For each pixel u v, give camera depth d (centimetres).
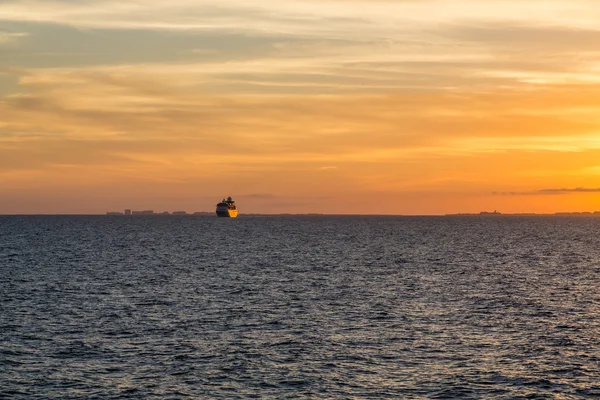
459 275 10831
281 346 5450
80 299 7800
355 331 6053
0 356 5062
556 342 5631
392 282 9750
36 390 4294
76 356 5100
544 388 4388
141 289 8744
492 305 7569
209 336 5812
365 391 4325
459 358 5103
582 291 8838
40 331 5959
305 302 7706
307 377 4603
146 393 4259
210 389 4347
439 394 4272
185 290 8669
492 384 4466
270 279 10025
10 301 7569
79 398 4156
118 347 5391
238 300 7825
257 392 4291
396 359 5075
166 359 5028
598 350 5356
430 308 7331
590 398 4197
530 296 8319
